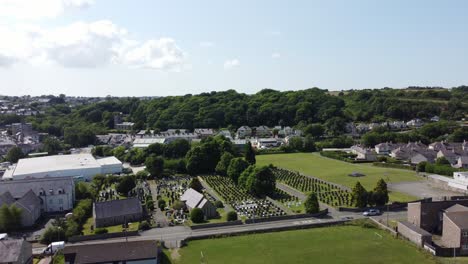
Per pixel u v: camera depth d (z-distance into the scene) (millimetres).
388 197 127938
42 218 124188
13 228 111188
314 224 108312
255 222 112000
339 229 105812
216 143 194375
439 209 104438
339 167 199625
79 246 85875
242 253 90438
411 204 108000
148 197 137250
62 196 131750
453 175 162125
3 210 110688
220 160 186375
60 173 170500
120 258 81688
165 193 150125
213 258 87938
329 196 139625
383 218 113625
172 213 123562
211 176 180375
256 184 141125
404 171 187250
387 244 94250
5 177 164375
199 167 186625
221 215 119812
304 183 162250
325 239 98188
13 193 127125
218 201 130750
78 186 145000
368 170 190750
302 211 121375
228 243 97125
